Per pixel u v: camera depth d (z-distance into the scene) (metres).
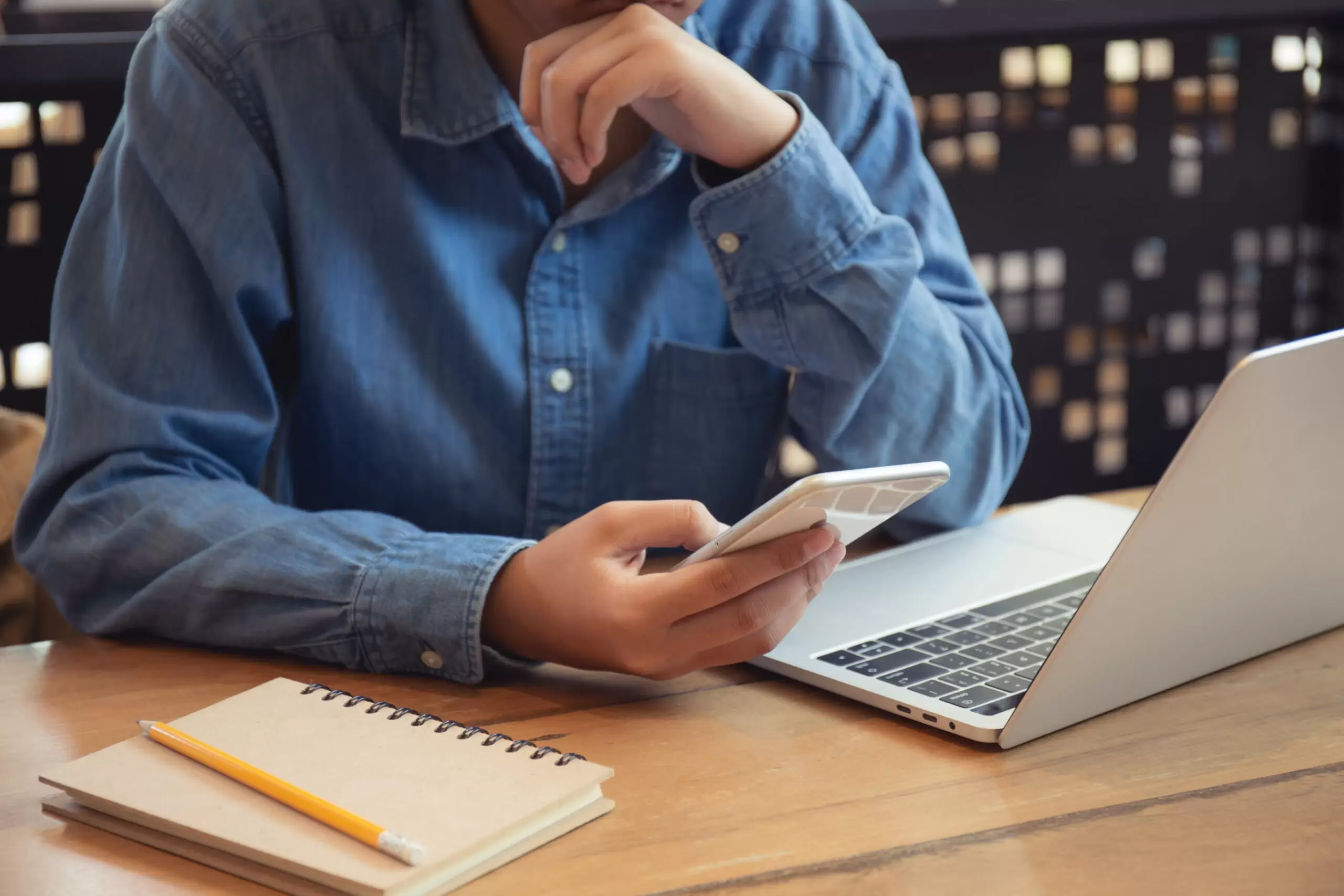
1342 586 0.70
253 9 0.89
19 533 0.84
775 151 0.88
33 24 1.46
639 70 0.82
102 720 0.65
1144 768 0.57
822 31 1.05
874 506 0.62
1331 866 0.49
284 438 0.98
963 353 1.00
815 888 0.48
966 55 1.67
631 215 0.98
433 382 0.94
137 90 0.88
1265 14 1.71
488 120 0.91
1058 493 1.85
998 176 1.71
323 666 0.73
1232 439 0.54
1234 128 1.78
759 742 0.61
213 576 0.74
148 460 0.81
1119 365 1.83
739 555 0.63
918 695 0.63
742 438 1.03
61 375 0.85
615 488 1.00
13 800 0.56
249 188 0.88
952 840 0.51
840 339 0.92
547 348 0.96
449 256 0.93
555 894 0.48
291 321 0.93
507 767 0.54
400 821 0.50
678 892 0.48
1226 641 0.66
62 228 1.38
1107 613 0.57
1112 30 1.68
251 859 0.49
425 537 0.74
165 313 0.85
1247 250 1.83
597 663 0.67
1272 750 0.59
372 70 0.91
